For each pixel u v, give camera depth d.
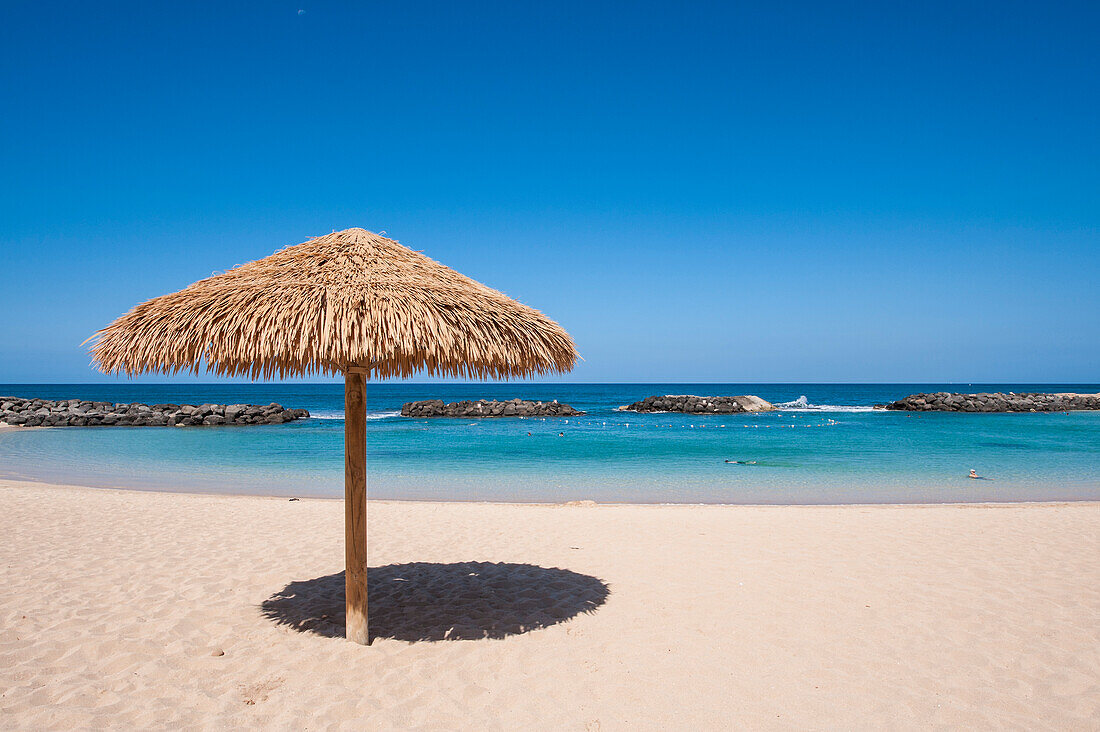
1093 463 17.53
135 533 7.86
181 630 4.52
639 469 16.59
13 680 3.67
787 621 4.75
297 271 3.95
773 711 3.41
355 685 3.69
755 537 7.70
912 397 54.19
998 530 8.08
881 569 6.20
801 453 20.23
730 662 4.02
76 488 12.72
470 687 3.67
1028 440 24.72
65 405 41.22
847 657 4.10
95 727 3.17
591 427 33.56
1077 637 4.43
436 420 41.66
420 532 8.09
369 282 3.78
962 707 3.47
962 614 4.90
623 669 3.92
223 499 11.16
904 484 14.04
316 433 29.88
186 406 40.75
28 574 5.91
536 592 5.51
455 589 5.61
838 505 11.16
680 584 5.73
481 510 9.84
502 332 3.97
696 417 43.59
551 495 12.85
